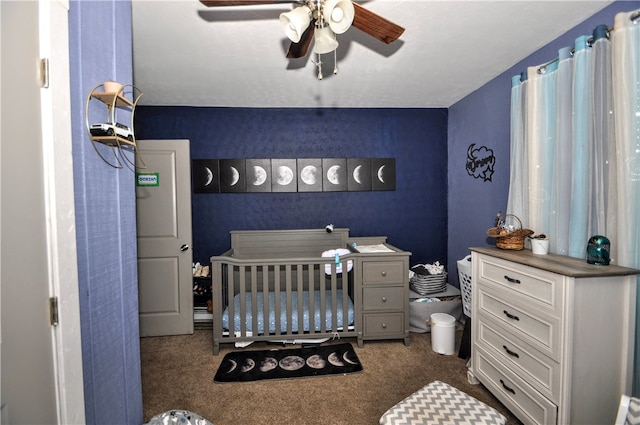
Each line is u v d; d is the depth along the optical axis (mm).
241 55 2066
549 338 1339
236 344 2420
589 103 1571
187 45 1925
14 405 742
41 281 816
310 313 2406
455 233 3205
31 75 789
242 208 3152
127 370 1262
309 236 3119
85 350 995
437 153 3334
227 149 3123
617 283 1286
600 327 1273
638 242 1357
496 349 1699
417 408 1212
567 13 1664
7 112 728
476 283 1874
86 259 1001
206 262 3123
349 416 1673
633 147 1380
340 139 3234
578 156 1606
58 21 854
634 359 1353
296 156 3201
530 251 1776
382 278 2445
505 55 2148
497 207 2564
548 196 1857
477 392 1857
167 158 2844
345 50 2053
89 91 1021
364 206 3271
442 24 1762
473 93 2844
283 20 1152
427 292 2773
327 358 2266
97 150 1063
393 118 3279
